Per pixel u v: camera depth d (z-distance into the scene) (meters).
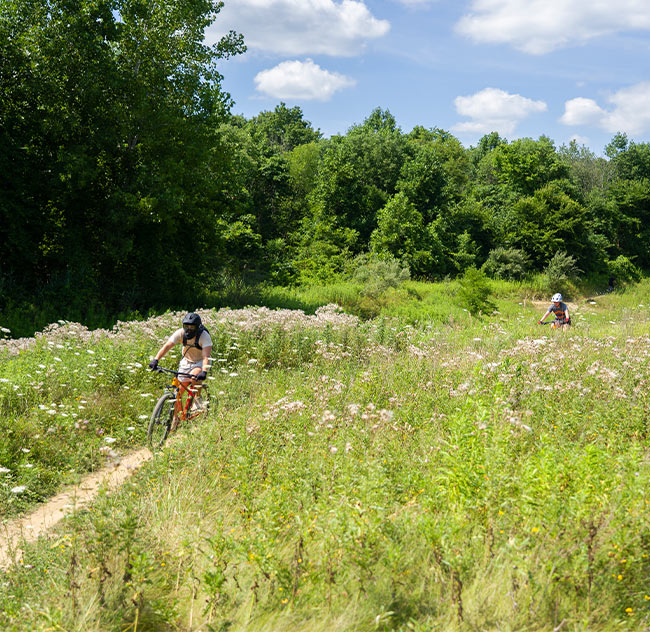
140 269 24.59
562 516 3.65
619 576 3.38
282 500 4.36
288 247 45.16
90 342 11.33
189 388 7.38
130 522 3.79
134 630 3.34
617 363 8.46
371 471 4.24
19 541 4.57
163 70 23.11
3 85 20.44
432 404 7.03
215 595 3.55
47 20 20.83
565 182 58.91
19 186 20.25
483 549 3.73
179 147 23.33
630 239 61.97
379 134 62.25
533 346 9.43
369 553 3.54
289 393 7.82
